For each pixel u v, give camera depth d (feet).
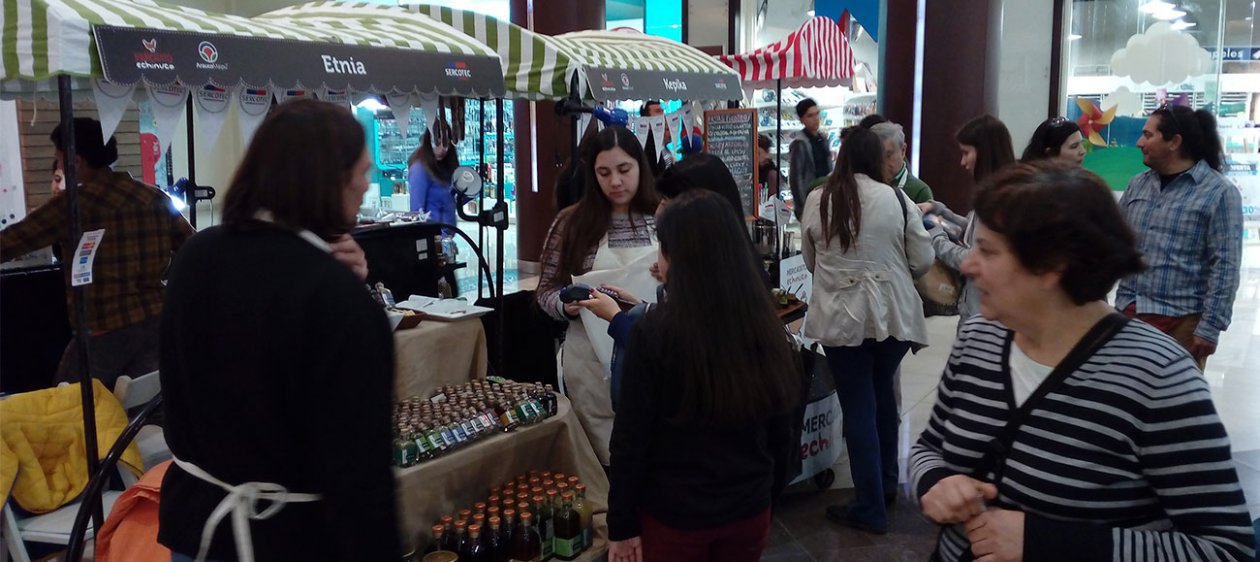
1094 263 3.81
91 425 7.66
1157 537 3.75
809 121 23.32
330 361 4.25
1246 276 27.35
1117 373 3.85
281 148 4.45
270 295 4.30
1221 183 9.56
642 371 6.12
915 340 10.33
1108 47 29.30
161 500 4.84
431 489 8.07
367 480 4.24
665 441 6.28
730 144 15.93
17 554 8.59
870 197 9.98
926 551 10.44
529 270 26.76
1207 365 17.98
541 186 26.00
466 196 12.68
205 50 7.52
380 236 12.65
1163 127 9.72
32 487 8.87
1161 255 9.89
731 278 6.06
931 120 24.61
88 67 6.77
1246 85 29.32
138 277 11.09
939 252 10.60
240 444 4.45
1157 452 3.76
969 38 24.12
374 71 8.98
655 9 31.53
